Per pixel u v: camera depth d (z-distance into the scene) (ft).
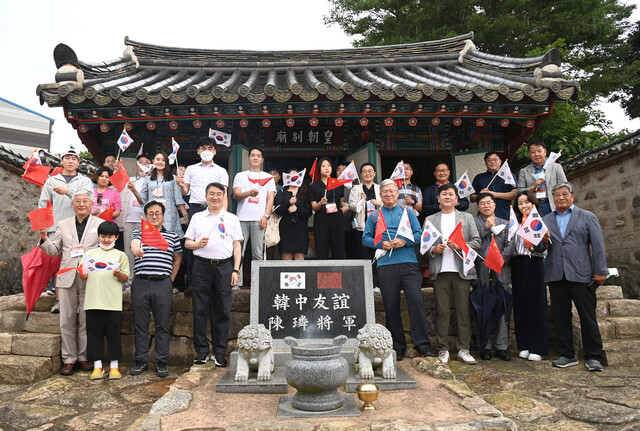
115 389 14.96
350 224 23.07
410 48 32.27
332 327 16.28
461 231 16.25
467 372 16.03
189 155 24.58
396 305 16.79
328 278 16.87
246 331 13.96
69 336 16.52
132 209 19.62
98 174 19.58
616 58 54.54
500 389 14.29
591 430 11.15
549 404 12.91
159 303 16.47
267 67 27.96
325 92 20.03
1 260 23.26
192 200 19.13
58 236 16.97
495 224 18.28
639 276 23.62
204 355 16.56
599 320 18.03
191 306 18.44
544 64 21.81
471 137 24.47
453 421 10.73
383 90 20.25
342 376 11.71
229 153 24.13
